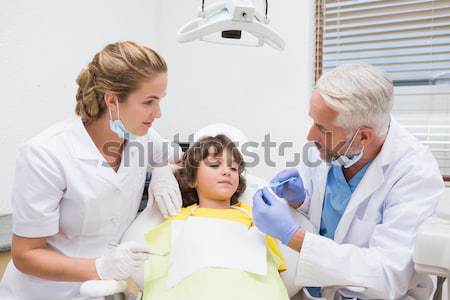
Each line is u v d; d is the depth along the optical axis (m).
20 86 1.49
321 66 1.91
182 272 0.98
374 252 1.00
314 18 1.89
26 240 0.94
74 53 1.69
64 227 1.03
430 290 1.14
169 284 0.97
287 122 1.87
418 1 1.71
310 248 0.97
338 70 1.06
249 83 1.94
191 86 2.09
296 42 1.82
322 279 0.98
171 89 2.14
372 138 1.06
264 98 1.91
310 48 1.86
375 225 1.12
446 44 1.70
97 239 1.08
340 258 0.97
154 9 2.13
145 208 1.24
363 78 1.01
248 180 1.35
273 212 1.01
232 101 1.99
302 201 1.29
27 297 1.04
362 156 1.13
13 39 1.45
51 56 1.59
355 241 1.15
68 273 0.91
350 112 1.00
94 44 1.79
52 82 1.61
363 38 1.84
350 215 1.13
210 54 2.02
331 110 1.02
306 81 1.83
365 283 0.95
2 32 1.41
